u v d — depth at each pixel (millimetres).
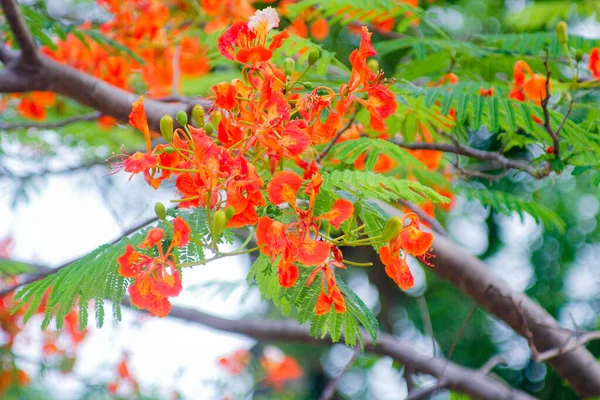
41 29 4234
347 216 2254
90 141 6301
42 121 5797
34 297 2539
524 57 4273
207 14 5223
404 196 2436
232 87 2410
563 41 3961
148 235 2254
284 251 2199
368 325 2557
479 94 3420
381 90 2527
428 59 4340
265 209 2496
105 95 4098
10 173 6258
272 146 2309
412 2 5016
